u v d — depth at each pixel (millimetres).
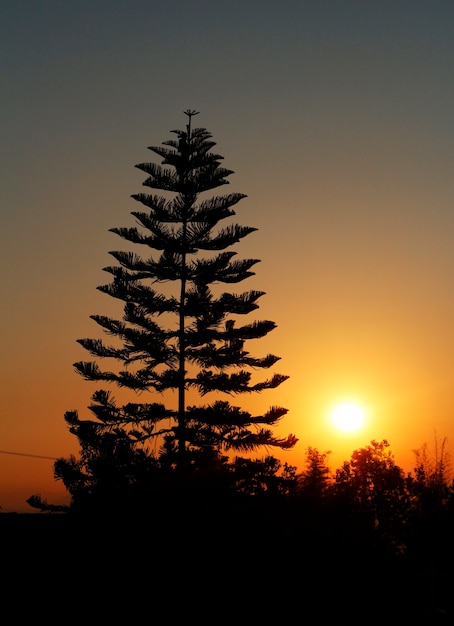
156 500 35844
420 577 34719
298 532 36406
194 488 36281
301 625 30219
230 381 37875
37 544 32812
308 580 33969
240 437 37781
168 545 34656
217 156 38594
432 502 37125
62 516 35844
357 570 34969
